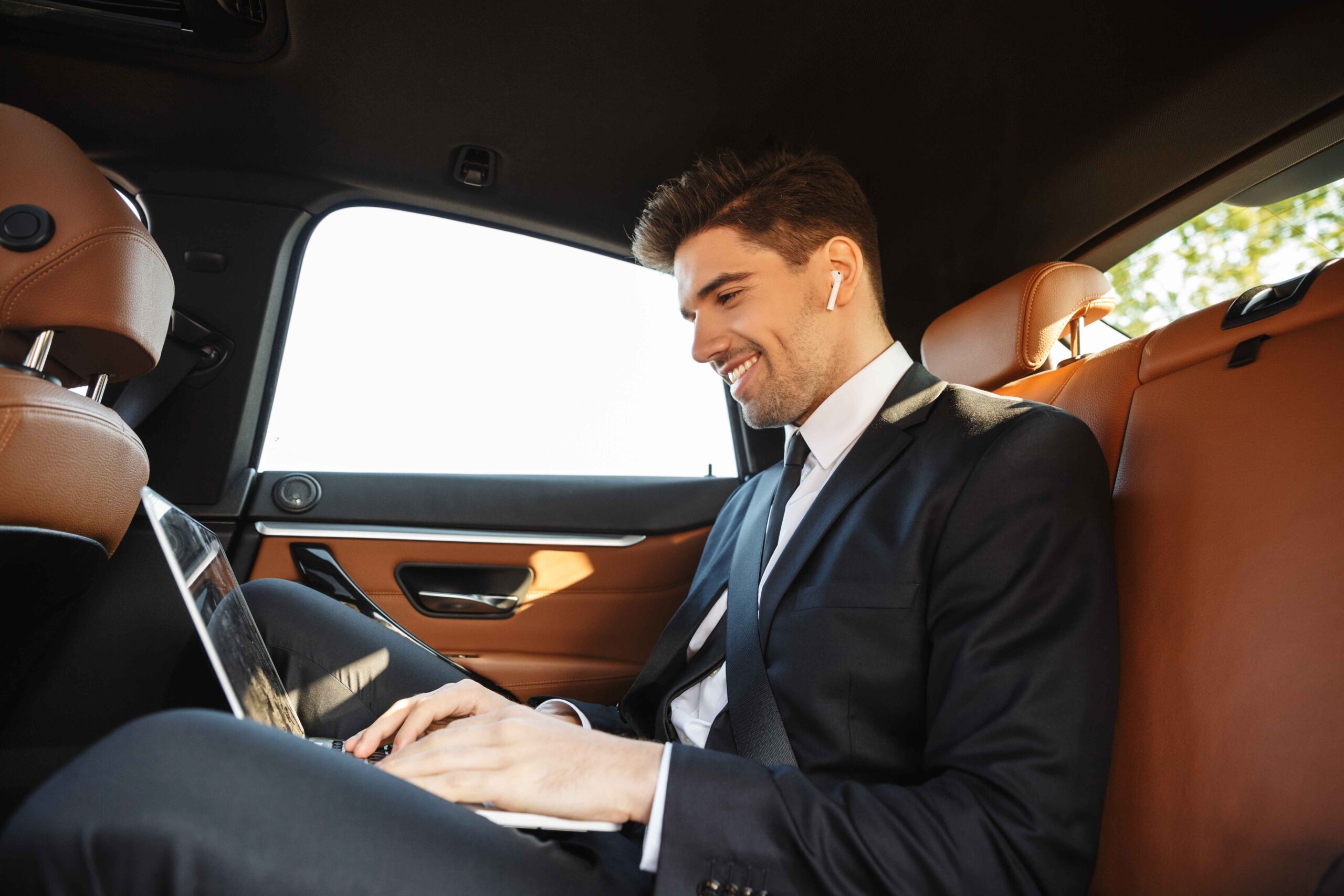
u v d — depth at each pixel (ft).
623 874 2.22
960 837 2.00
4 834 1.34
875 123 5.03
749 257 3.37
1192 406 2.75
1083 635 2.33
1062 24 4.33
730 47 4.68
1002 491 2.59
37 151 3.00
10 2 4.51
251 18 4.60
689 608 3.57
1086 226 5.26
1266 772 2.07
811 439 3.40
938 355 4.48
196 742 1.46
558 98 5.04
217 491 5.04
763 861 2.00
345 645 3.43
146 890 1.34
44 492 2.72
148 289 3.17
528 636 5.15
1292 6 3.94
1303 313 2.54
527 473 5.41
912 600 2.62
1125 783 2.48
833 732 2.56
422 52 4.78
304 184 5.62
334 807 1.54
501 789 2.06
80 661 4.19
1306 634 2.09
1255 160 4.56
